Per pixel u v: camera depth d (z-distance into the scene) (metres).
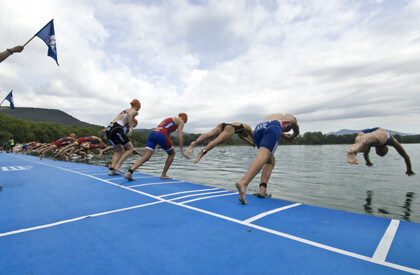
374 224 2.38
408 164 3.94
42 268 1.53
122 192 4.09
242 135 4.45
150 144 5.44
